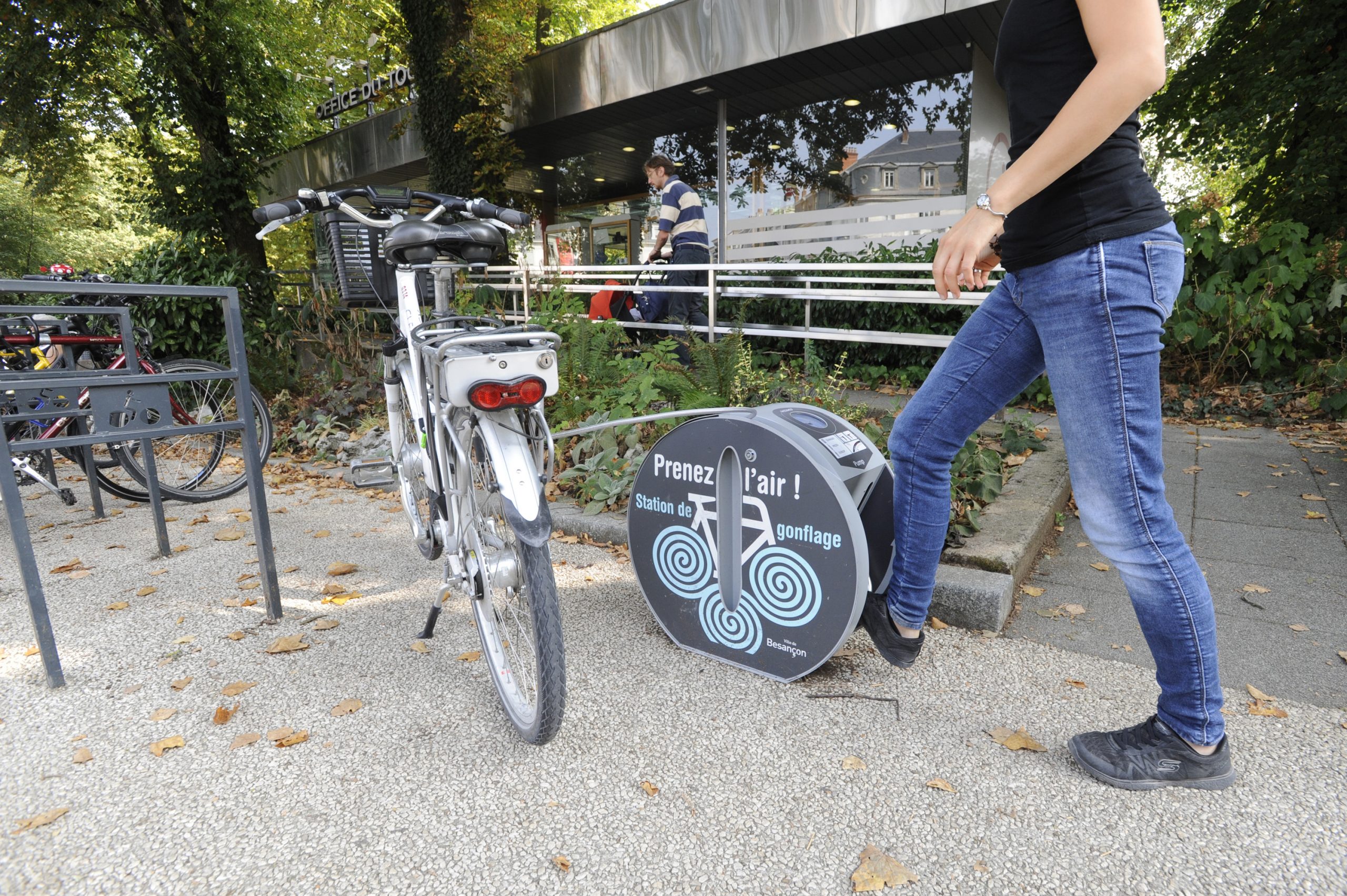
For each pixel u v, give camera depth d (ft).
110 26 34.17
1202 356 20.76
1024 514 10.56
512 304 26.40
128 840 5.31
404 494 8.45
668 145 40.09
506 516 5.66
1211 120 26.25
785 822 5.41
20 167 41.09
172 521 13.55
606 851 5.15
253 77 41.04
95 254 87.51
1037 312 5.47
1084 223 5.07
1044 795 5.65
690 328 18.93
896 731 6.53
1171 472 14.34
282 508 14.17
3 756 6.34
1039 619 8.75
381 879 4.92
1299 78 23.75
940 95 30.22
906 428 6.59
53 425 13.34
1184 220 20.62
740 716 6.82
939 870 4.92
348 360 23.29
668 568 8.16
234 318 8.52
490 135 35.12
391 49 44.93
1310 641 8.00
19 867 5.06
